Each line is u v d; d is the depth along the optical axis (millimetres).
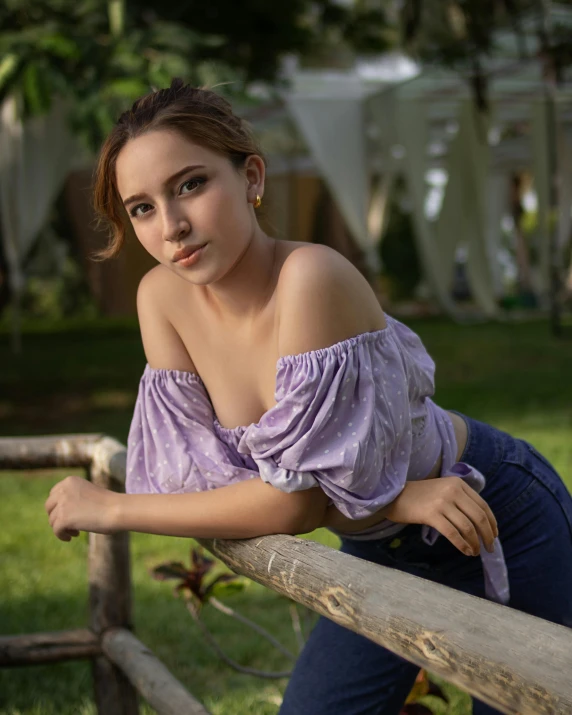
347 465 1214
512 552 1499
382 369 1281
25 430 7254
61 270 19141
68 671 3088
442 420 1469
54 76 5438
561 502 1560
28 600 3656
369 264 13680
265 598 3654
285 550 1172
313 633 1604
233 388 1411
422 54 8344
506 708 755
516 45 10992
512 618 808
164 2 7680
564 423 6570
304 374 1229
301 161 17562
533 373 9461
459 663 796
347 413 1242
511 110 14766
